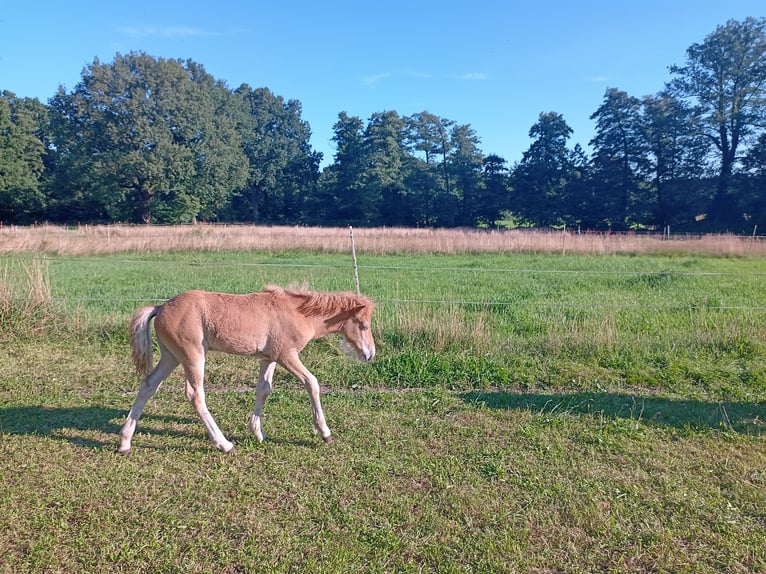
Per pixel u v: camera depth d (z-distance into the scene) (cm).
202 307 453
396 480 416
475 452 466
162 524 352
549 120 5234
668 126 4578
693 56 4647
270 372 493
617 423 520
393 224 6059
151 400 579
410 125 6206
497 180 5725
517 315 938
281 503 381
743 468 435
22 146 5256
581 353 728
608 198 4850
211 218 6362
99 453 452
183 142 5350
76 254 1928
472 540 340
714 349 737
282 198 6981
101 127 4941
